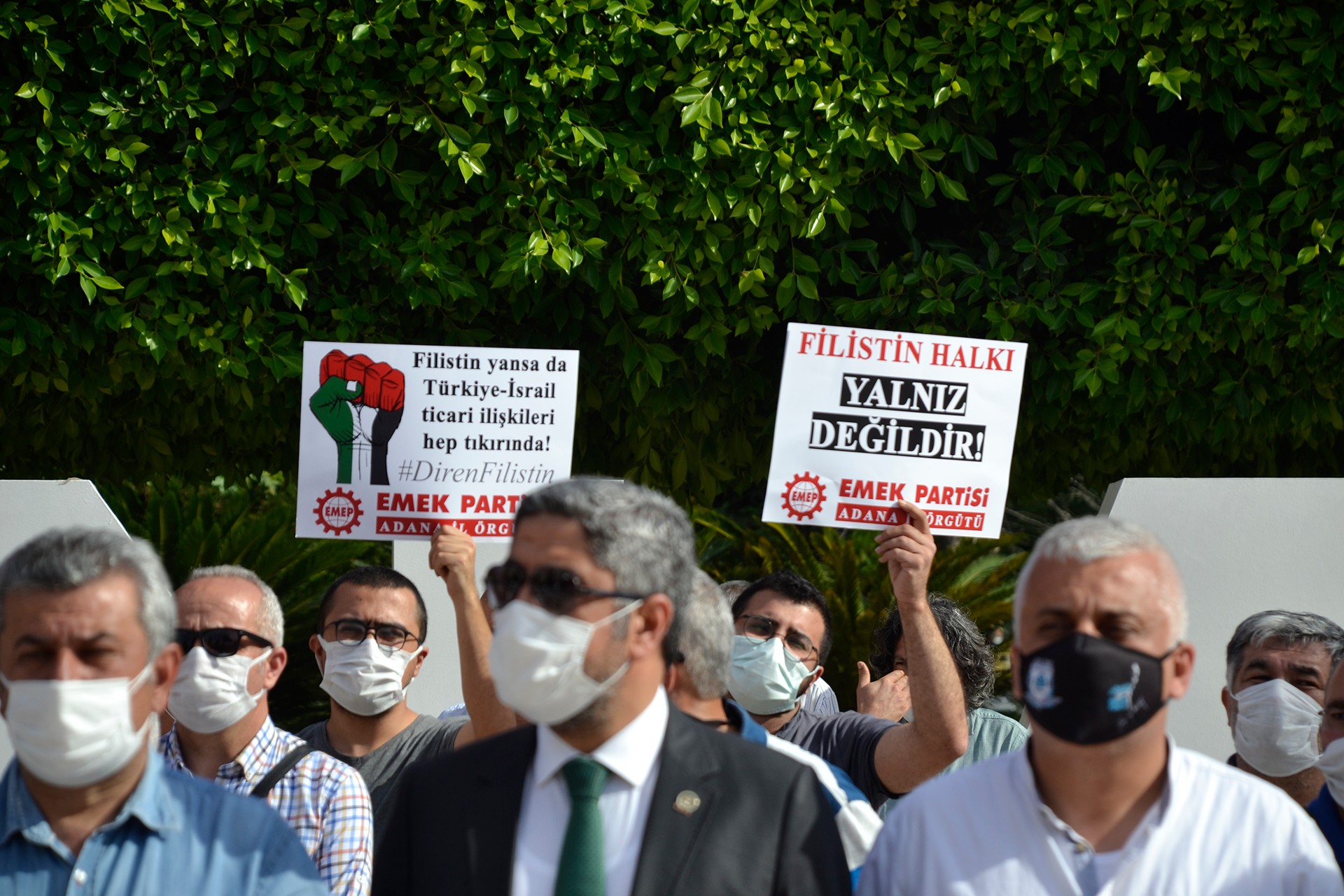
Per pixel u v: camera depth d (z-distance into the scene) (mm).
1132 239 5578
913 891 2549
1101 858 2480
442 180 5559
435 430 4559
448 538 4281
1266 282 5656
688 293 5496
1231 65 5520
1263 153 5566
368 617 4070
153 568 2551
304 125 5406
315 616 9773
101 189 5402
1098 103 5871
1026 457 6078
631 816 2488
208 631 3438
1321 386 5836
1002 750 4648
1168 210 5707
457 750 2664
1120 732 2400
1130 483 5695
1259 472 6191
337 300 5590
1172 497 5664
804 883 2451
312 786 3363
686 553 2613
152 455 5848
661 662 2590
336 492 4531
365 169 5715
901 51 5586
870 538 9336
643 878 2391
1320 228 5523
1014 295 5758
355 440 4539
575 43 5395
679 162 5430
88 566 2438
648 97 5602
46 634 2396
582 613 2453
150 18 5289
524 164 5402
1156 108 5680
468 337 5730
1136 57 5578
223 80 5438
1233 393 5801
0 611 2441
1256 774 4004
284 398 5727
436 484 4551
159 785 2582
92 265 5297
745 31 5414
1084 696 2393
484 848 2465
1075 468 6168
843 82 5504
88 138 5312
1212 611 5617
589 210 5430
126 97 5379
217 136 5430
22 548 2490
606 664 2467
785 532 9164
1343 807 3158
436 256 5441
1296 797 3990
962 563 9266
